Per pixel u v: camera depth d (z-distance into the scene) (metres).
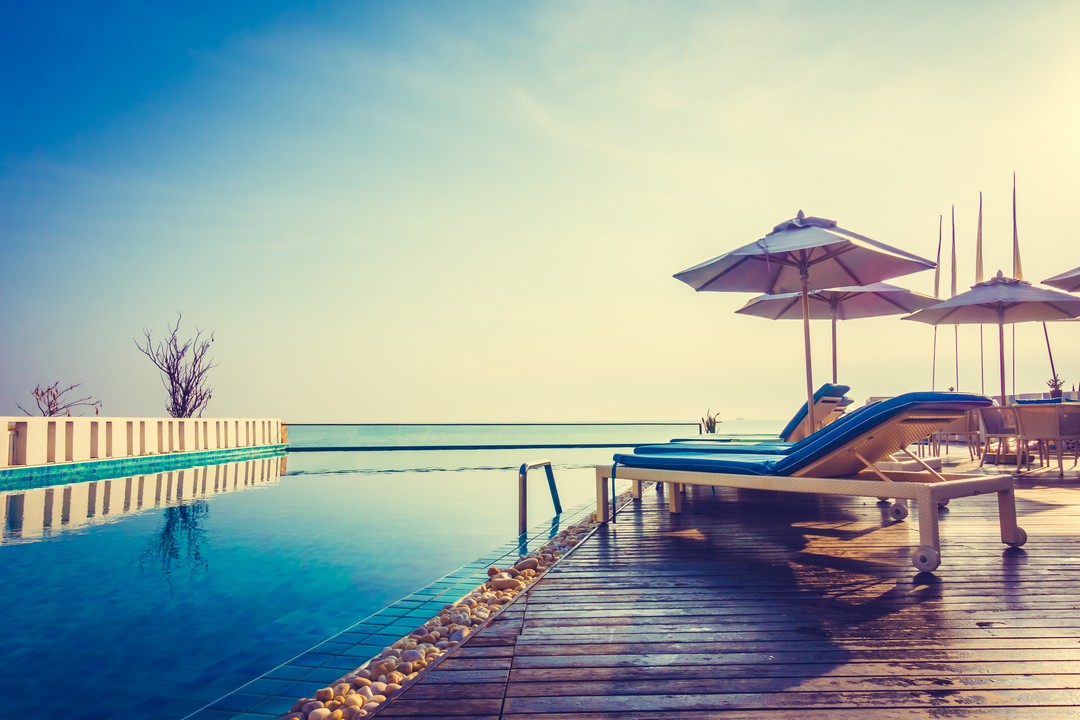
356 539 5.68
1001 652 1.97
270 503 8.09
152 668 2.66
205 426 15.53
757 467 3.85
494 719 1.54
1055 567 3.12
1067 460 9.23
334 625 3.24
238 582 4.14
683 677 1.81
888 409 3.24
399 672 2.45
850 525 4.51
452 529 6.21
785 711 1.57
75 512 7.26
